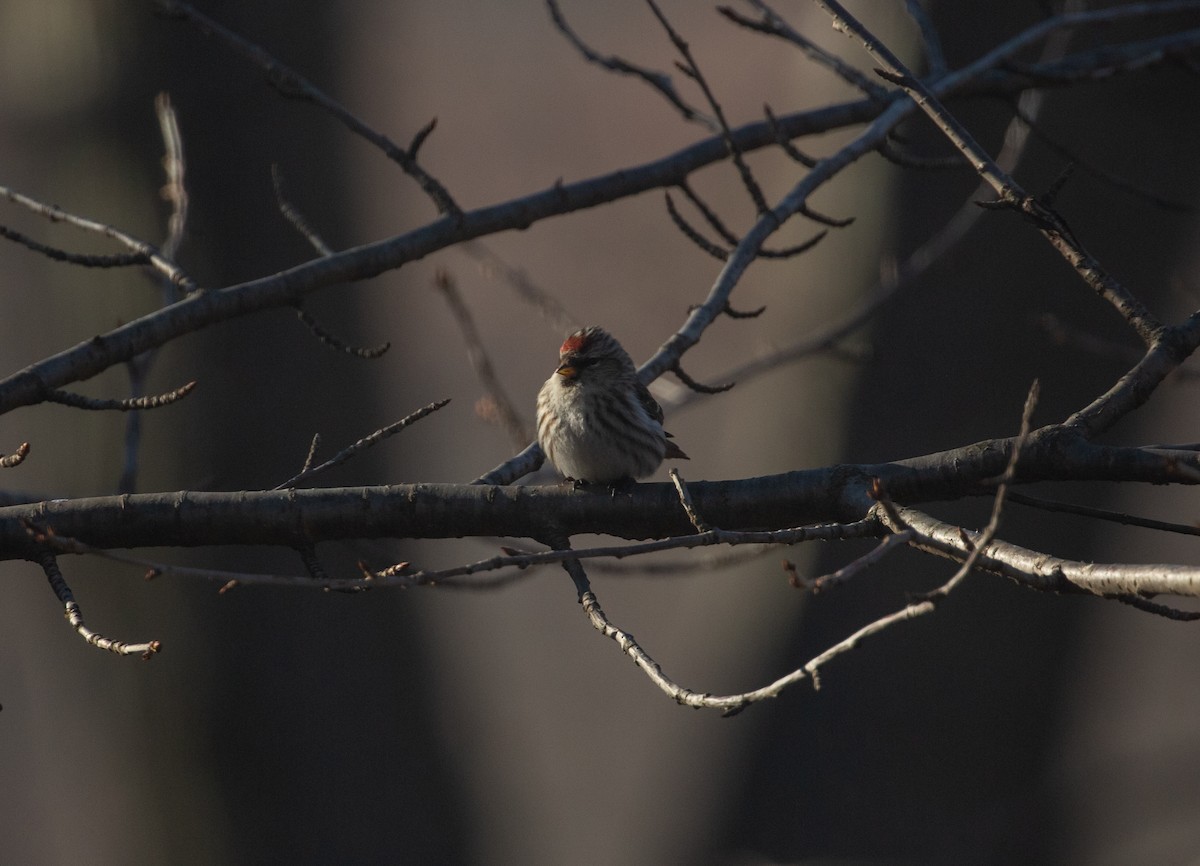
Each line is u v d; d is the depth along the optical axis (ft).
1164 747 55.06
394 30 93.20
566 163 91.45
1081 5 38.09
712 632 49.55
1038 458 20.06
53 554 20.29
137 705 43.75
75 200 41.37
